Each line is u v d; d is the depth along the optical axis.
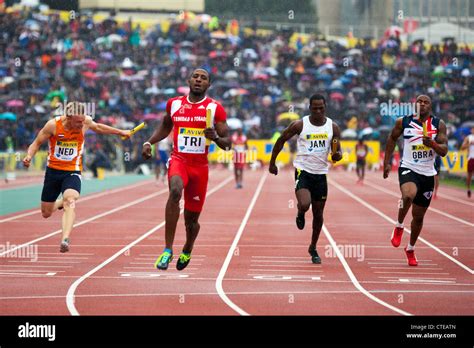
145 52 154.00
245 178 114.81
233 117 145.50
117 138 131.38
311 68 160.38
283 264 37.19
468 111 149.12
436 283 32.31
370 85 156.50
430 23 167.50
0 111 128.88
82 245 43.00
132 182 105.81
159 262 27.59
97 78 142.25
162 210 65.38
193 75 28.50
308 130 36.50
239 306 26.86
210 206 69.62
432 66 158.50
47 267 35.38
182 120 28.47
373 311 26.25
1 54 141.62
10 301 27.39
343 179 114.31
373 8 169.38
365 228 53.25
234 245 43.97
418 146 36.22
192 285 31.06
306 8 172.00
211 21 163.75
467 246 44.44
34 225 52.59
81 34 151.25
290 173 129.75
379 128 144.88
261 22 172.50
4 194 80.06
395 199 78.50
